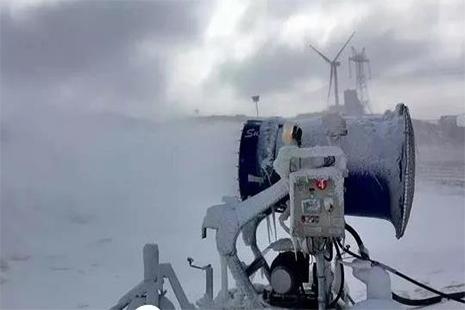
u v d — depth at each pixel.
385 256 7.02
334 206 3.57
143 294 4.14
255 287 4.70
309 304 4.21
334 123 4.01
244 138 4.55
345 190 4.06
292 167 3.75
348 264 3.94
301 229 3.67
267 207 4.00
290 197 3.69
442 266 6.54
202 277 7.17
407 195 3.87
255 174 4.45
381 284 3.78
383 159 3.92
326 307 3.99
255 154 4.46
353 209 4.16
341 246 4.07
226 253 4.08
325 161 3.75
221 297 4.26
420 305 4.69
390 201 3.95
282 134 4.05
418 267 6.62
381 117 4.14
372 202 4.03
